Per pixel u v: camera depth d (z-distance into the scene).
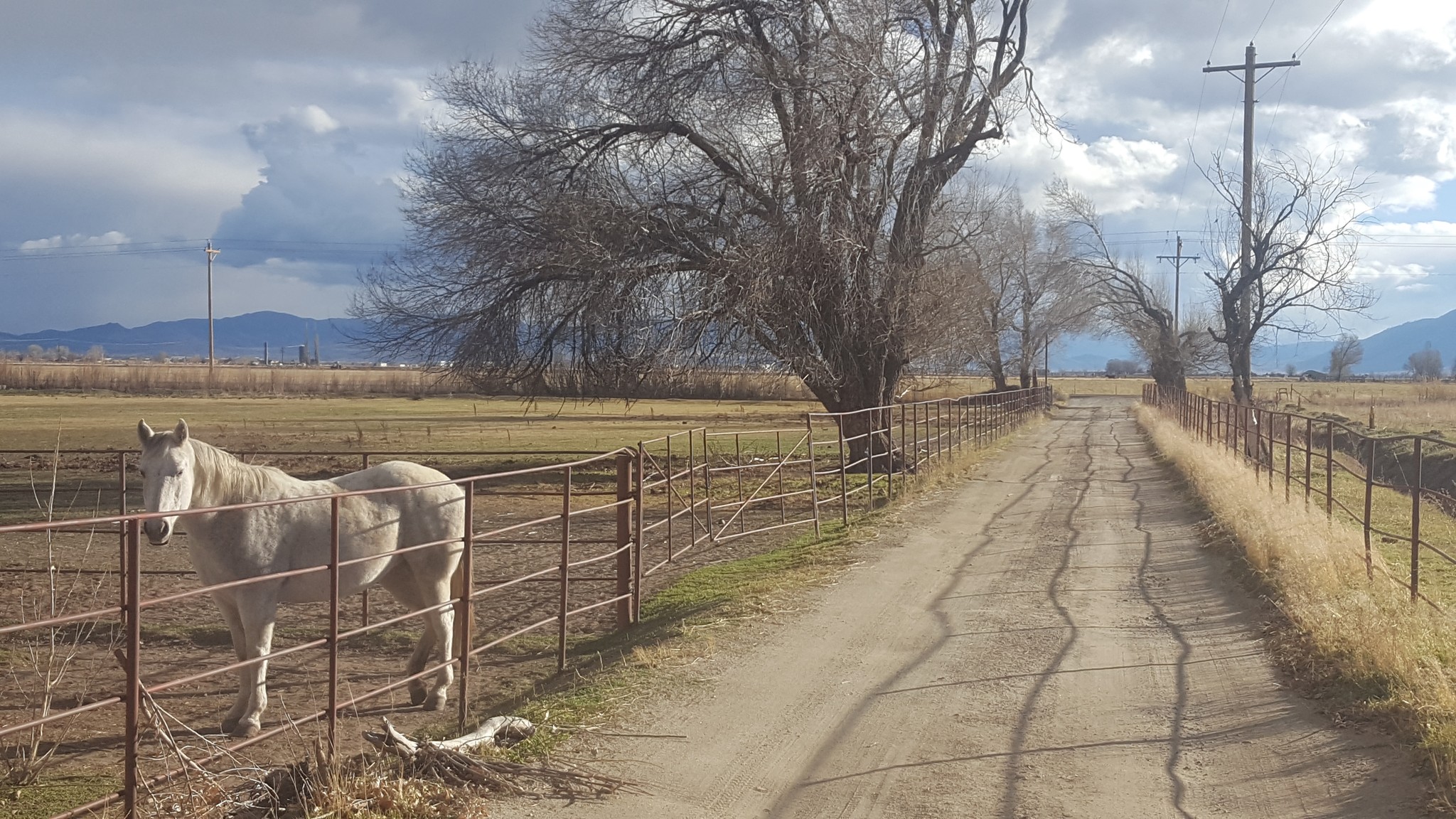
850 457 23.52
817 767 5.51
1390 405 44.16
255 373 95.00
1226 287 31.27
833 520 16.30
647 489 11.03
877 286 22.50
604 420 48.72
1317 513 11.97
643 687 7.09
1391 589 8.35
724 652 8.03
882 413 22.19
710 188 22.11
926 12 23.58
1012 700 6.58
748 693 6.91
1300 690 6.46
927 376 30.20
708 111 21.94
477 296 22.44
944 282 23.38
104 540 15.05
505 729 6.05
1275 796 4.90
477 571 12.99
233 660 8.98
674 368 21.44
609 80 22.66
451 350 22.94
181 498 6.18
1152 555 12.05
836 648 8.10
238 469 6.61
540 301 22.16
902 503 17.72
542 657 9.16
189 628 9.86
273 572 6.69
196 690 8.09
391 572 7.79
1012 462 26.45
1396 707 5.68
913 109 22.88
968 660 7.62
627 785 5.29
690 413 55.09
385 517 7.27
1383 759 5.20
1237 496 14.17
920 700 6.65
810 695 6.84
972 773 5.34
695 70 21.67
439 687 7.60
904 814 4.85
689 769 5.51
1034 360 70.81
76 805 5.57
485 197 22.03
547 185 21.80
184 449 6.27
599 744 5.90
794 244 20.66
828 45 21.42
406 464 7.68
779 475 17.17
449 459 28.22
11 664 8.59
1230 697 6.46
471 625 7.13
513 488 21.84
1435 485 18.88
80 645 9.33
